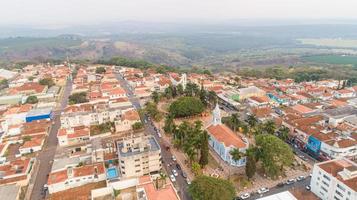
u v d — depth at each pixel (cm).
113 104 19525
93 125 17638
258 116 17988
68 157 13800
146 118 18962
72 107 19275
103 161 12950
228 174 12419
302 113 18312
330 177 10194
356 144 13375
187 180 11962
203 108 19425
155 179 11375
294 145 15350
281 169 12338
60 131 15825
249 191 11250
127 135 16175
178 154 14188
